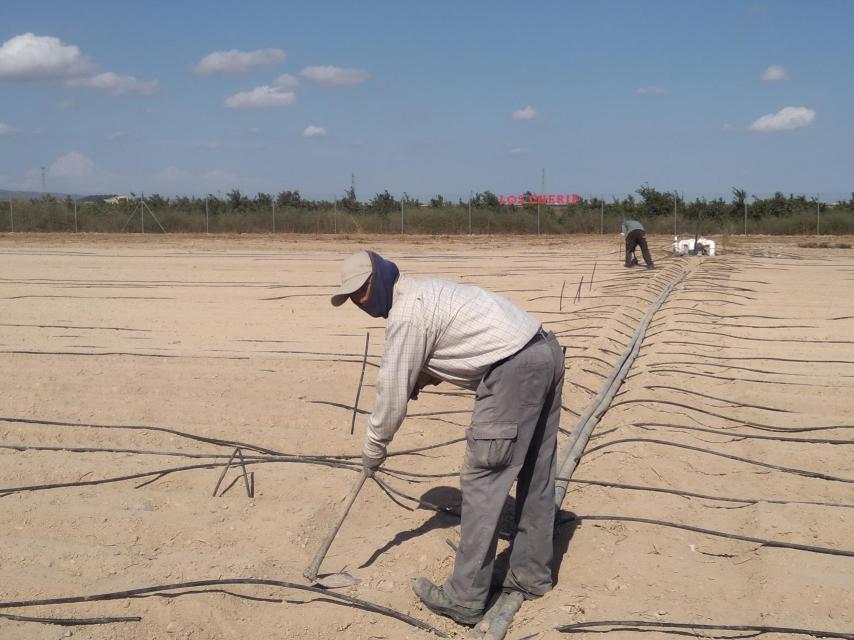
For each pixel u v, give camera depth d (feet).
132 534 15.31
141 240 99.81
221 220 120.88
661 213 125.18
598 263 65.31
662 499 16.72
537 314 37.58
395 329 12.11
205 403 22.97
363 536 15.48
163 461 18.95
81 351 29.22
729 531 15.44
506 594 13.42
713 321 35.73
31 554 14.43
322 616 12.57
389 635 12.31
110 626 12.37
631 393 23.84
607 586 13.42
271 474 18.02
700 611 12.63
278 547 14.85
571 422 21.43
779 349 30.07
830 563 14.08
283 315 38.32
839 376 25.85
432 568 14.16
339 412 22.24
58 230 119.55
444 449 19.77
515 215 121.39
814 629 12.03
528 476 13.03
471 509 12.41
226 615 12.65
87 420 21.80
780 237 106.73
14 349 29.55
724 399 23.34
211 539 15.16
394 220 120.57
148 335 32.91
